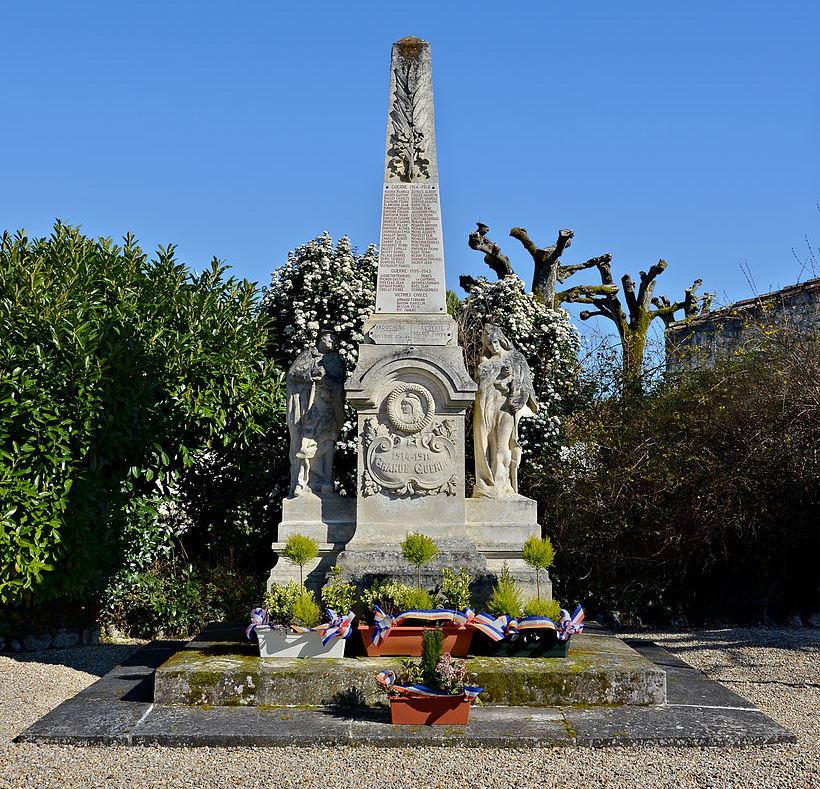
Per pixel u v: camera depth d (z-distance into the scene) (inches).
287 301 649.0
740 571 599.2
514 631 335.9
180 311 516.7
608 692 314.0
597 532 594.9
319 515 407.5
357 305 645.3
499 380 419.5
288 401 422.3
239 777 246.8
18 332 453.4
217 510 600.1
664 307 930.7
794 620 587.8
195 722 289.3
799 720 314.8
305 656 335.0
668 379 652.7
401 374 401.1
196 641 379.9
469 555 380.8
